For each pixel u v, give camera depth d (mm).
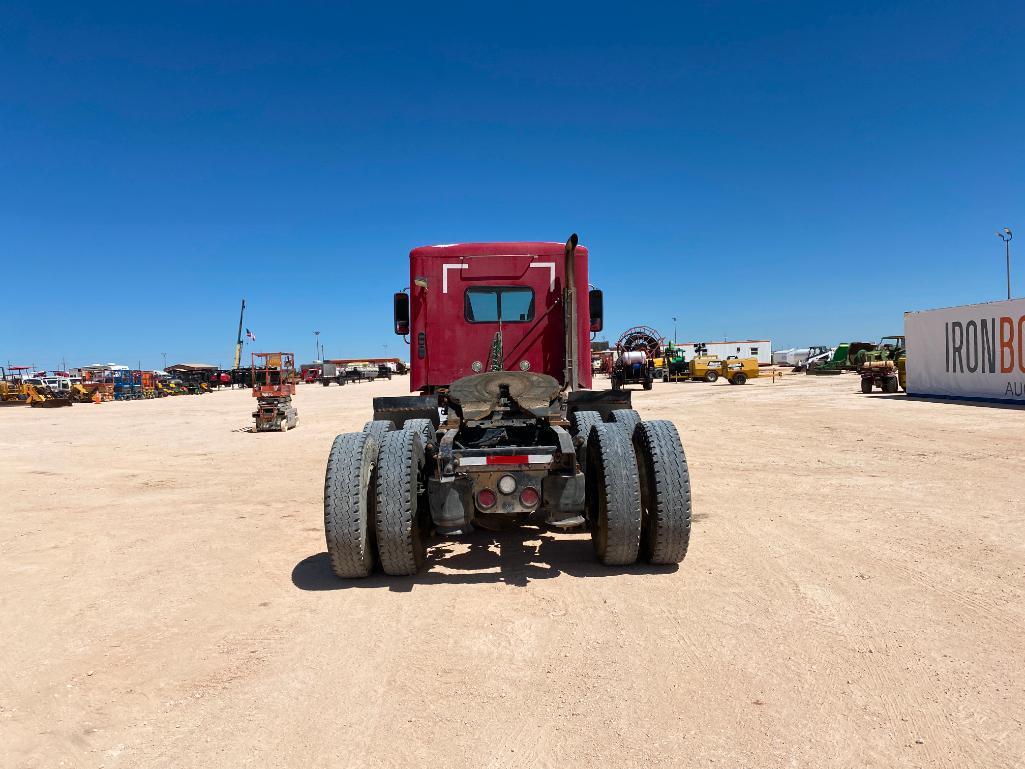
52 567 5367
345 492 4586
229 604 4371
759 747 2543
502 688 3084
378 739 2684
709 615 3902
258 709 2959
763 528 5934
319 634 3805
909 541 5387
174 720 2883
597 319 7352
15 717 2945
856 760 2445
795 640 3523
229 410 30375
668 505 4574
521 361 7109
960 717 2729
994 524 5863
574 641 3586
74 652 3650
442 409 6922
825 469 9047
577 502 4668
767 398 24750
